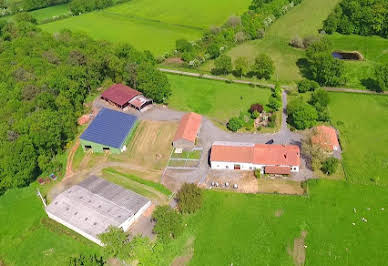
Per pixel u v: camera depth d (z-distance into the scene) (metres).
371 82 140.62
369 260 78.88
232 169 104.56
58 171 107.62
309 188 96.44
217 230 87.75
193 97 139.38
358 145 110.31
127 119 122.00
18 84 127.94
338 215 88.88
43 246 86.69
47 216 93.81
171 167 106.88
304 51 169.50
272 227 87.31
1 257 85.31
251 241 84.75
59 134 111.31
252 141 114.25
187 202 90.75
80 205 91.81
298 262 79.69
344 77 138.00
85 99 141.50
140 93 137.75
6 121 112.19
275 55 167.88
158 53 176.00
